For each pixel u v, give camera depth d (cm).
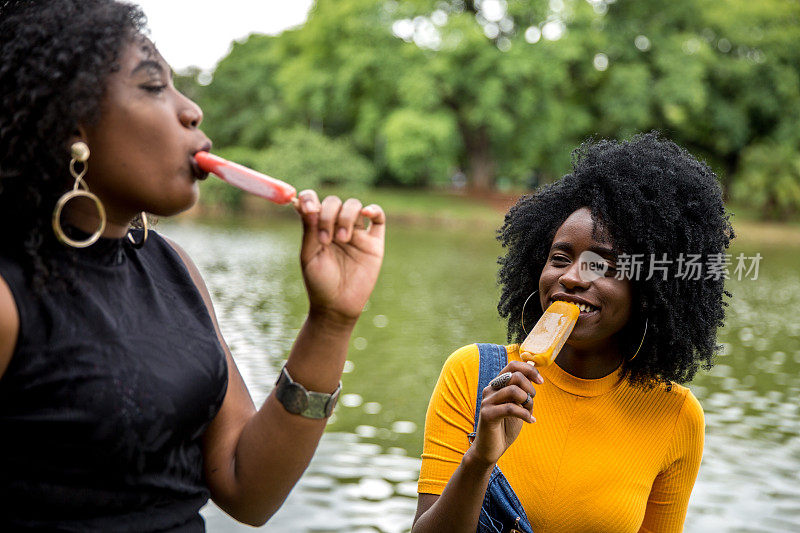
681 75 3994
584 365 225
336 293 160
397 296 1575
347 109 4597
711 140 4453
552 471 221
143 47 147
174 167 150
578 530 220
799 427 774
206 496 163
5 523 140
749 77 4225
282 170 4103
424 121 3928
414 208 3925
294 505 564
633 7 4306
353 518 549
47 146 140
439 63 3894
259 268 2016
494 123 3872
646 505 233
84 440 139
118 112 145
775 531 543
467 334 1191
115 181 147
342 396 837
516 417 187
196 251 2361
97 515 143
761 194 3597
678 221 219
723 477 640
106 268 150
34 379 138
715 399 871
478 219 3684
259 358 991
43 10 143
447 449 224
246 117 5106
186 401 150
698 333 227
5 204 142
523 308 242
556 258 222
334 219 155
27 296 139
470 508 199
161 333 152
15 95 139
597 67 4275
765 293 1830
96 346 142
